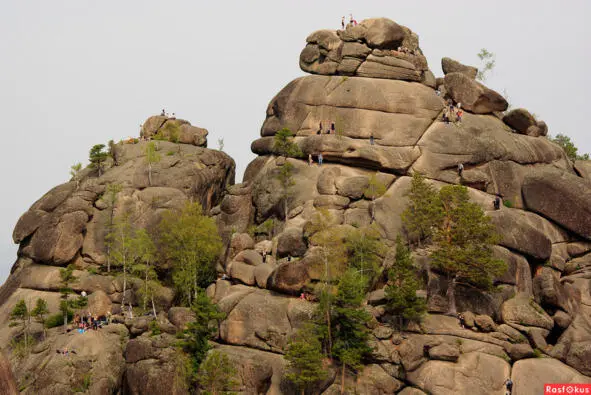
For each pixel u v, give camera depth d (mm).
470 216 66000
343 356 57500
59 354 60656
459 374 58250
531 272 73500
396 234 73375
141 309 72375
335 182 78312
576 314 66812
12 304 73875
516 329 64188
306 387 58812
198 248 74438
